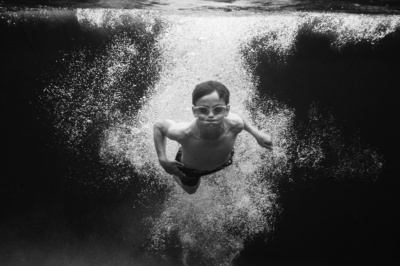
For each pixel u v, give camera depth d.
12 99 1.94
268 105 1.87
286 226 2.08
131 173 2.02
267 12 1.86
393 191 1.99
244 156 1.94
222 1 1.74
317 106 1.88
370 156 1.95
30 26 1.85
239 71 1.84
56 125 1.98
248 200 2.03
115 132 1.95
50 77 1.91
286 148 1.93
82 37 1.86
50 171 2.06
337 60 1.82
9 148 2.03
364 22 1.78
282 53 1.81
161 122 1.42
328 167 1.96
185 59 1.84
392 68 1.81
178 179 1.63
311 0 1.72
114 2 1.80
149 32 1.83
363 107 1.88
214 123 1.30
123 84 1.89
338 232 2.08
